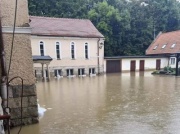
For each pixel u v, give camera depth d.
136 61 32.81
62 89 14.94
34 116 6.66
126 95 12.02
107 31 39.62
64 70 26.84
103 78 22.89
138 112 8.28
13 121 6.26
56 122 7.07
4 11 5.97
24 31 6.26
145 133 6.02
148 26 45.38
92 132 6.14
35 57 21.88
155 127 6.51
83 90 14.23
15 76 6.23
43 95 12.52
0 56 5.82
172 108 8.87
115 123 6.95
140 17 45.66
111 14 40.25
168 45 33.50
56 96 12.09
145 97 11.34
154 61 34.06
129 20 42.91
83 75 27.39
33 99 6.57
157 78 21.88
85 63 28.36
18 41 6.21
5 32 6.00
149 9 48.78
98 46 29.22
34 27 26.02
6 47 6.04
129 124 6.83
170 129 6.32
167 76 24.08
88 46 28.48
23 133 6.00
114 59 31.06
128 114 8.01
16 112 6.30
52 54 26.08
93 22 39.72
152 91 13.40
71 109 8.88
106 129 6.38
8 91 6.14
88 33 28.97
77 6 39.72
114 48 41.50
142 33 44.50
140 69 33.25
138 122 7.02
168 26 49.53
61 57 26.67
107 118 7.52
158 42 36.47
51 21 28.67
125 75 26.20
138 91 13.46
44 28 26.61
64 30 27.77
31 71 6.46
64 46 26.83
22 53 6.30
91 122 7.07
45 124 6.83
